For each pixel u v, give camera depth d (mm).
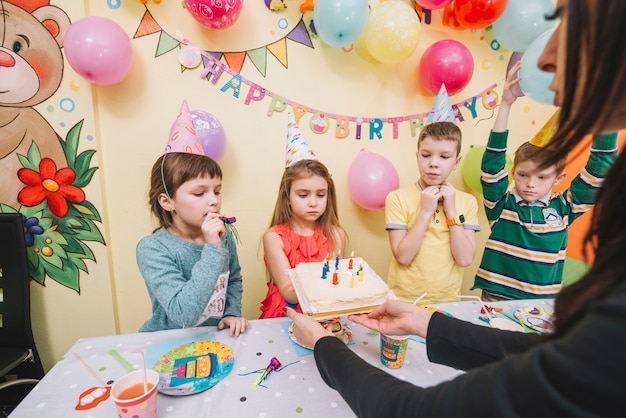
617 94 294
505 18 1532
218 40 1533
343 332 952
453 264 1497
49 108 1428
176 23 1483
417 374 806
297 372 799
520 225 1476
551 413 268
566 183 1884
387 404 416
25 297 1343
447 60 1524
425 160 1416
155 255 1064
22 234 1337
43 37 1363
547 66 423
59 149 1473
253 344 906
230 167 1676
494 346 629
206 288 956
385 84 1738
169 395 724
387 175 1625
